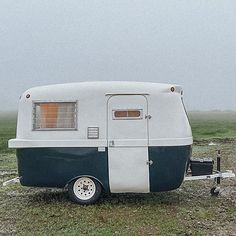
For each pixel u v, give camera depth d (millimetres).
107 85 5492
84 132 5465
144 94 5434
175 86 5504
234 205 5668
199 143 16016
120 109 5445
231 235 4375
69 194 5559
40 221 4879
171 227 4574
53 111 5535
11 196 6336
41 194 6363
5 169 9711
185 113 5535
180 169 5398
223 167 9266
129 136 5426
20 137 5582
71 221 4824
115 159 5430
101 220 4852
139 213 5145
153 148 5383
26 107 5590
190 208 5441
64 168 5484
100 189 5504
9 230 4590
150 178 5398
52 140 5488
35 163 5520
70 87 5551
